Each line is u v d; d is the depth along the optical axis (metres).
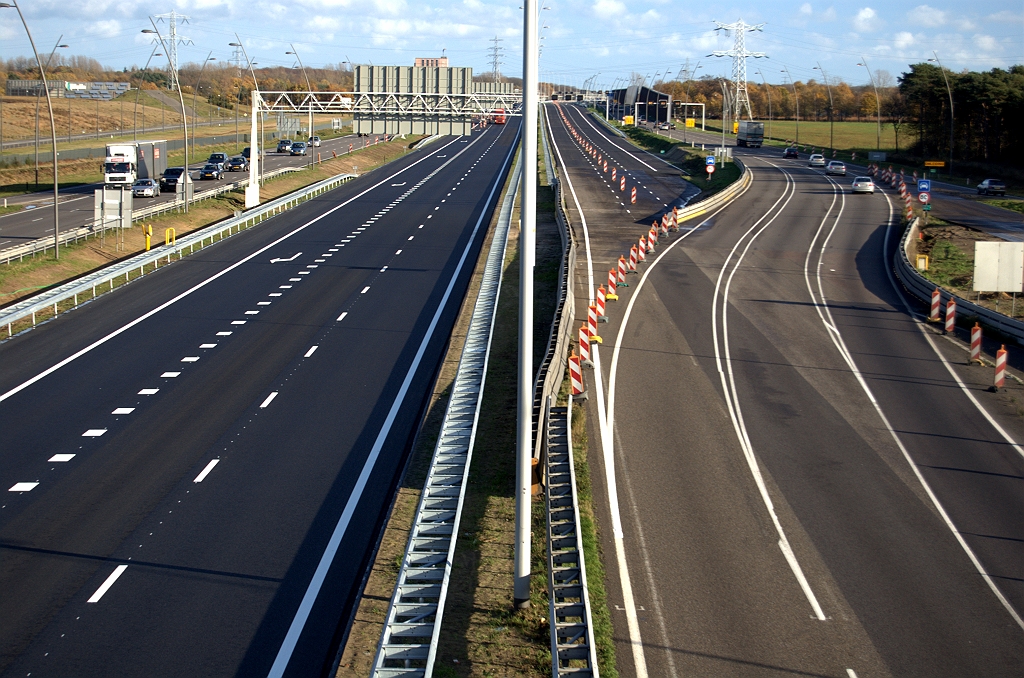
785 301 35.16
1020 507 17.28
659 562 14.91
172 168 73.69
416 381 25.02
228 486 18.14
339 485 18.28
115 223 48.50
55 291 32.97
